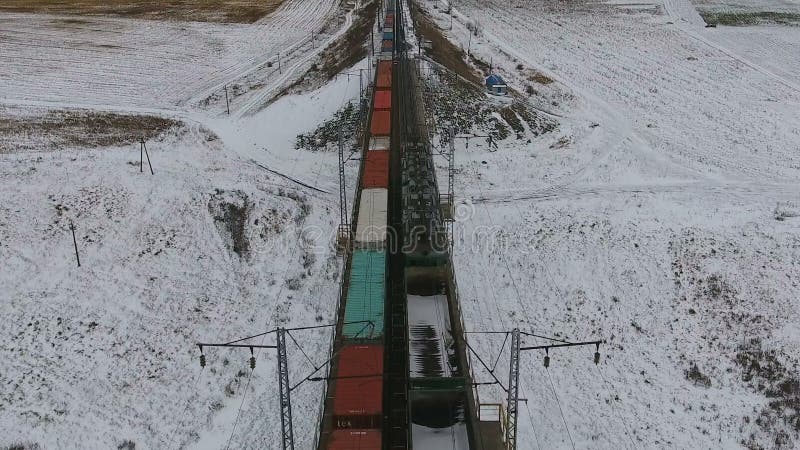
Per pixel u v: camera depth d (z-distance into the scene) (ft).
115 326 131.95
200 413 112.06
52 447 104.58
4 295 138.41
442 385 93.45
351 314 107.24
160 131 232.32
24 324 131.23
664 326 131.44
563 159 206.59
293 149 217.77
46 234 158.30
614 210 171.63
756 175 196.13
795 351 122.42
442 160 202.69
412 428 92.02
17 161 193.26
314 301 139.95
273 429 106.52
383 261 122.62
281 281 147.84
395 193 160.56
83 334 129.49
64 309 135.54
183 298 141.38
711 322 131.44
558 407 111.96
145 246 157.17
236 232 165.78
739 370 119.65
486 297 139.85
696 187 186.70
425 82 247.70
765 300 135.85
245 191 178.70
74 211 167.63
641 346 126.82
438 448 88.38
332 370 95.55
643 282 143.33
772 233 158.10
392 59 266.77
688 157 208.95
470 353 121.60
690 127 236.84
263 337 130.72
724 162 205.98
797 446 103.45
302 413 109.50
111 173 185.78
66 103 262.47
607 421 109.50
